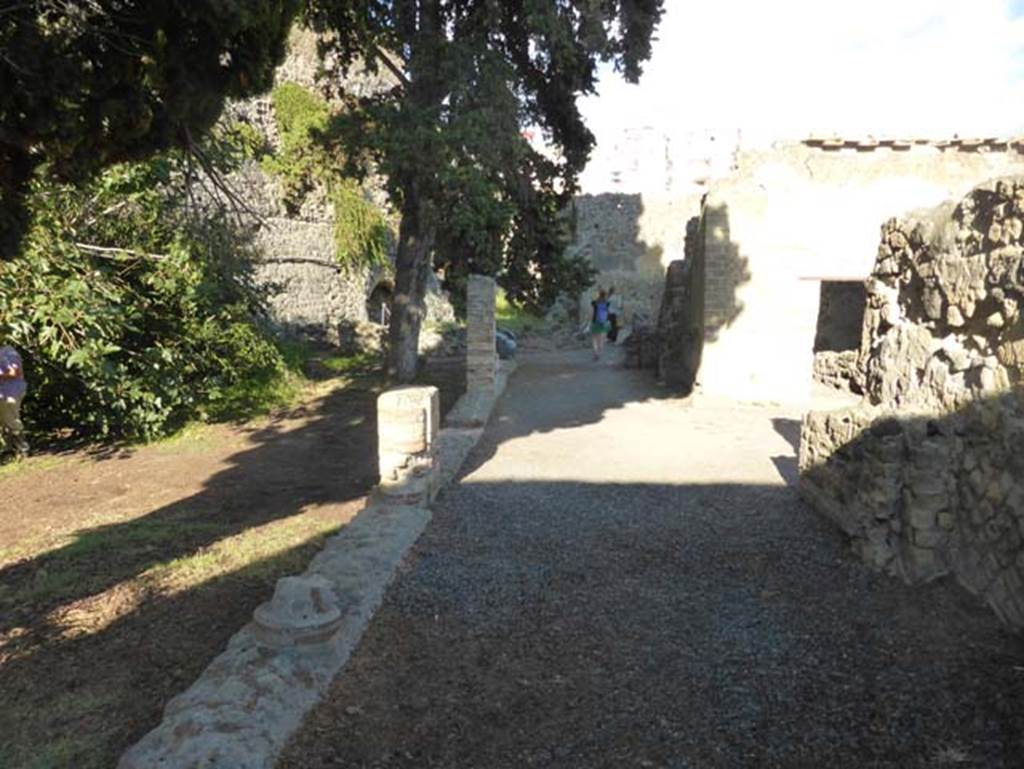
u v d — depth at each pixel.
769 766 2.82
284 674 3.28
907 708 3.11
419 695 3.37
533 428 9.76
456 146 11.06
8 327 8.41
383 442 6.00
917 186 10.77
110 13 3.46
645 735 3.05
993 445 3.86
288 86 20.64
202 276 10.61
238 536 5.76
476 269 13.26
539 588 4.54
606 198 26.39
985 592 3.91
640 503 6.24
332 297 23.77
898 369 5.32
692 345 12.48
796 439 8.75
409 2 11.63
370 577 4.43
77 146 3.68
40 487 7.80
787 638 3.81
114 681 3.56
